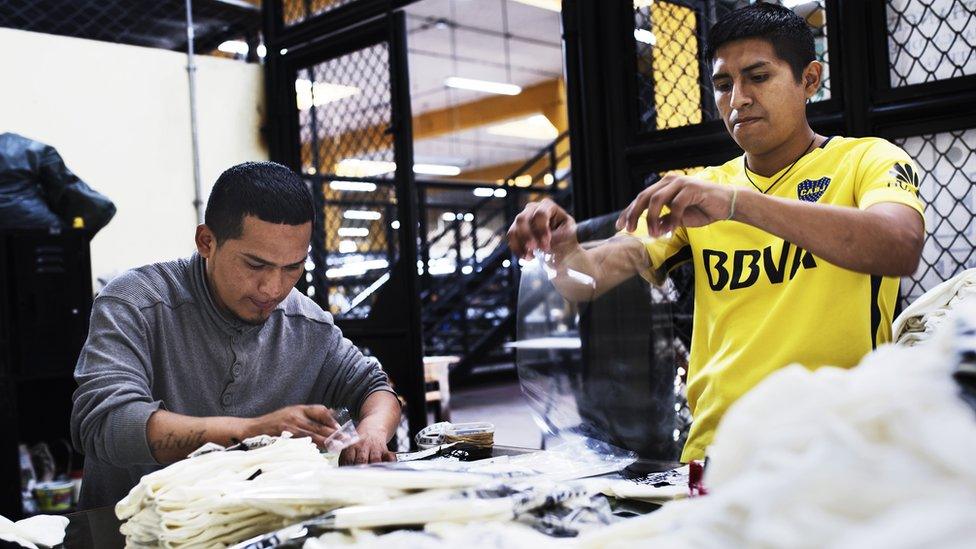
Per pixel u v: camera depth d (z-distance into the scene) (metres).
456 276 9.93
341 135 4.11
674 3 2.60
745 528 0.46
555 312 1.43
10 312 3.11
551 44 11.40
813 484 0.44
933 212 2.20
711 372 1.51
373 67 3.90
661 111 2.67
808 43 1.47
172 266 1.63
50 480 3.38
